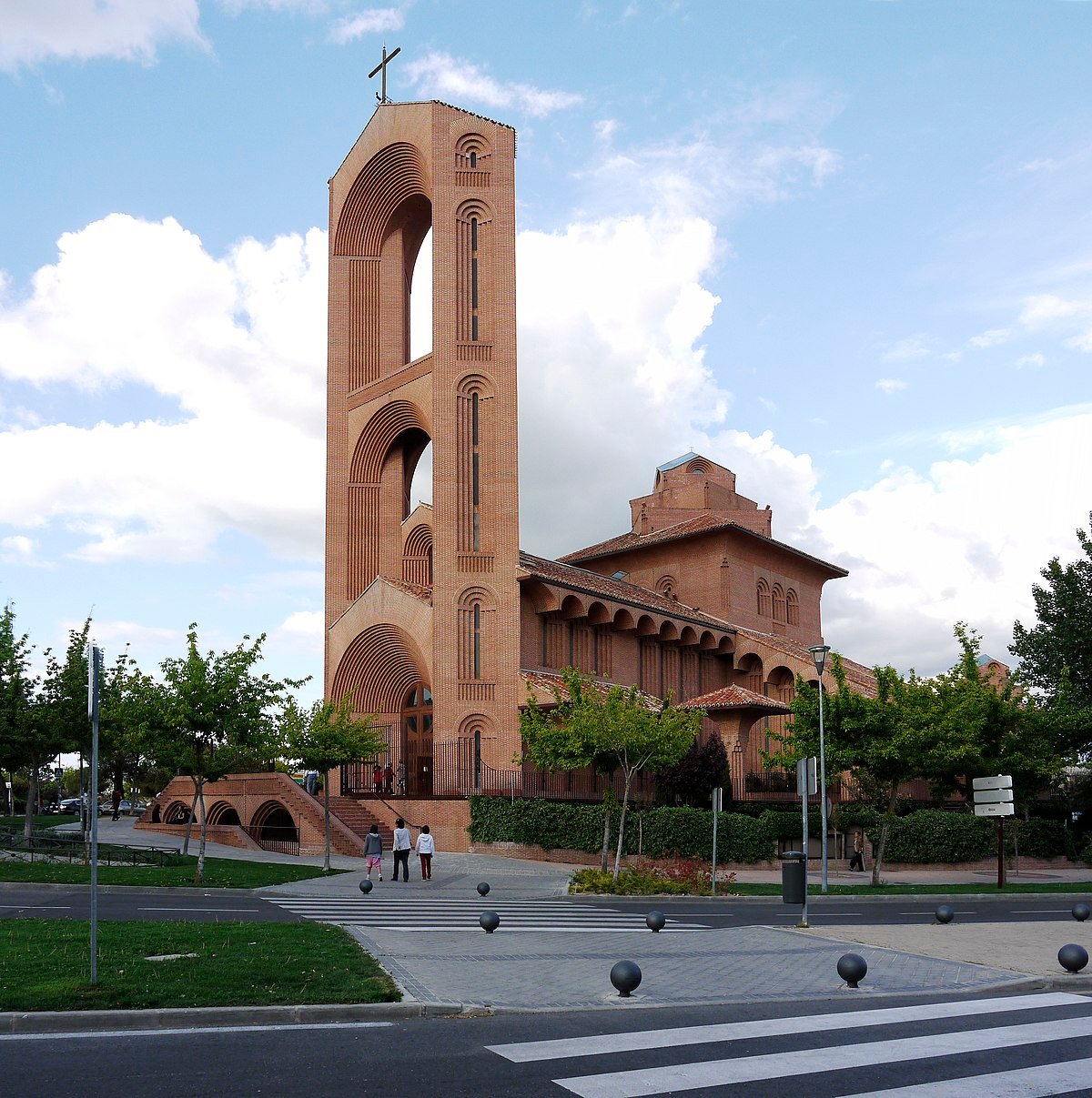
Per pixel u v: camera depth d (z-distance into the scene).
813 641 61.38
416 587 43.06
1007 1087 8.24
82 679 35.62
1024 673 50.69
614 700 30.98
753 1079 8.33
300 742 31.41
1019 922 21.48
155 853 31.72
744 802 41.50
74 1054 8.84
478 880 30.25
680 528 56.62
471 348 42.06
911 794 50.69
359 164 47.06
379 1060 8.78
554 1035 9.88
